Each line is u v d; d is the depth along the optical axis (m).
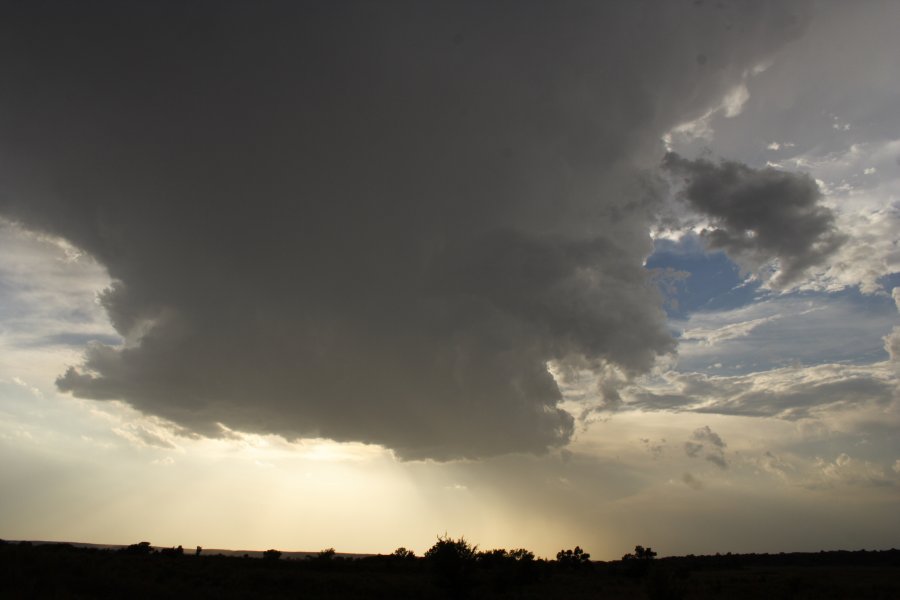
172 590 34.41
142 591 32.91
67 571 35.41
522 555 53.72
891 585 52.41
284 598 34.97
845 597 44.38
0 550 36.62
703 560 116.81
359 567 61.25
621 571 76.50
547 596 42.31
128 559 52.03
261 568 55.47
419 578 51.09
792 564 112.75
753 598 45.88
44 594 28.23
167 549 68.44
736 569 95.44
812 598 44.06
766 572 83.69
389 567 61.75
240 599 33.38
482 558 59.84
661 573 37.72
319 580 43.38
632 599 41.19
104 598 30.42
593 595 43.91
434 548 42.19
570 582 56.47
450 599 40.25
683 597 38.00
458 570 41.22
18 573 31.17
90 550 61.91
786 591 46.84
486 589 45.41
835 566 106.38
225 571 47.44
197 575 43.03
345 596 38.19
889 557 123.06
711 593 46.91
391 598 39.16
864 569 93.25
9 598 26.50
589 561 85.31
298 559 70.19
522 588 48.09
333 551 63.72
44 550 45.06
